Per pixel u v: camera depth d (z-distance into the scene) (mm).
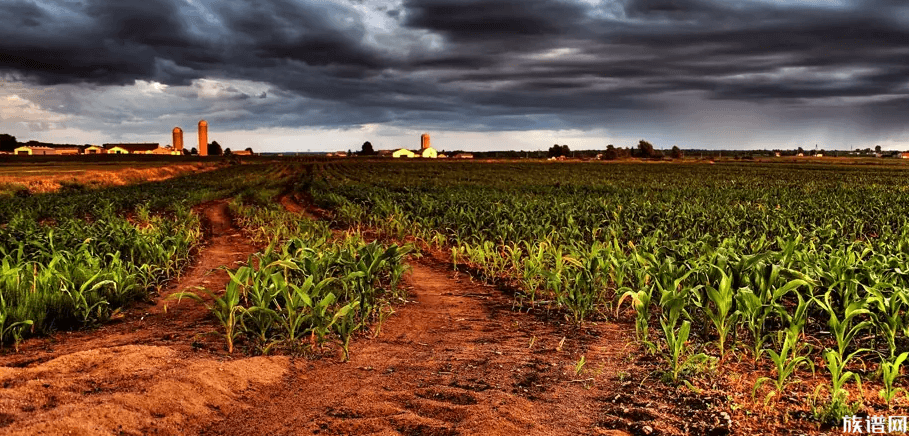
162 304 7672
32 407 3623
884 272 6516
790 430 3689
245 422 3822
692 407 4121
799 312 4691
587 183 46688
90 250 9445
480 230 14375
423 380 4762
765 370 4902
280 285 5449
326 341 5816
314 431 3670
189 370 4406
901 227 14867
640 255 7629
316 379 4746
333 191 34188
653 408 4129
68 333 6086
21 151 137875
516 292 8703
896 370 4000
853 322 6176
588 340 6086
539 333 6422
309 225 15242
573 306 6984
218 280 9664
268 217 19156
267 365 4855
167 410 3770
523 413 4004
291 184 49656
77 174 53156
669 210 17703
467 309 7652
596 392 4516
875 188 38062
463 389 4527
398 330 6500
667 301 5102
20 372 4266
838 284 6105
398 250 7352
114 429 3395
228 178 58688
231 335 5402
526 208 18672
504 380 4789
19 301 6070
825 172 70188
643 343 5781
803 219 17062
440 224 16797
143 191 32375
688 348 5551
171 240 11031
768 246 9859
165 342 5641
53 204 23625
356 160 146750
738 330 6105
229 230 18047
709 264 6141
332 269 7500
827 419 3824
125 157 130625
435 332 6457
